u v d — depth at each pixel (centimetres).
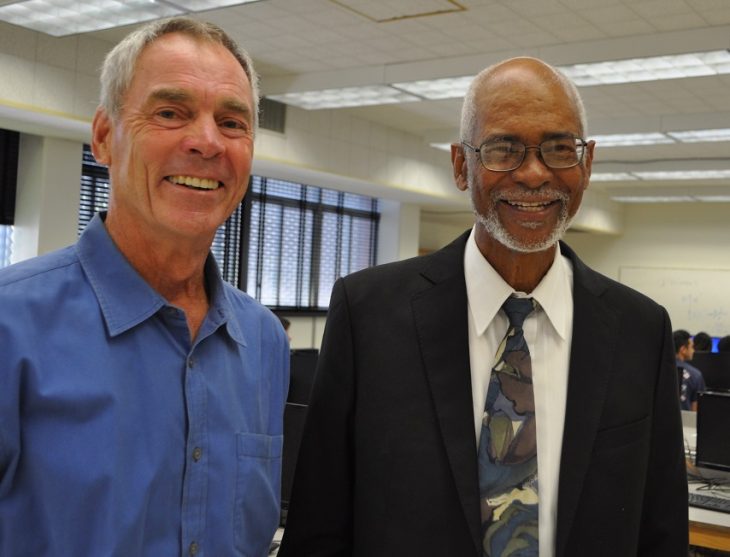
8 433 92
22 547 94
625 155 916
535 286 129
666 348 134
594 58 502
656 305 137
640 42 484
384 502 121
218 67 106
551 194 121
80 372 98
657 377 132
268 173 823
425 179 933
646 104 671
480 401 125
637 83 604
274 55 593
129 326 104
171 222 104
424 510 118
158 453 104
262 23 518
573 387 124
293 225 911
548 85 122
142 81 104
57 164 644
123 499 99
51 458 94
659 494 132
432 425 122
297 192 913
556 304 127
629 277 1315
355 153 827
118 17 465
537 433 122
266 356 127
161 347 108
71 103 570
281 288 899
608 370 126
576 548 118
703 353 536
